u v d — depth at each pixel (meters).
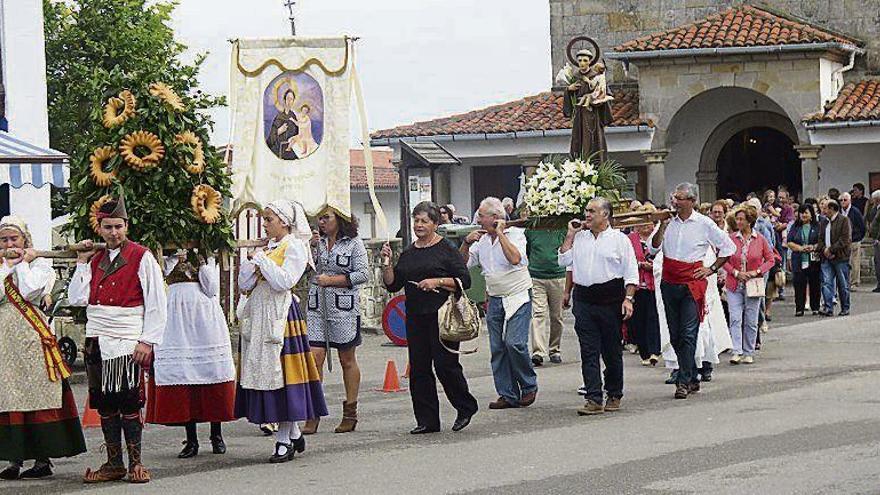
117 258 12.48
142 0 45.16
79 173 13.55
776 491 10.95
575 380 19.08
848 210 34.09
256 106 17.19
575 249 15.87
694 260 16.83
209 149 13.92
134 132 13.41
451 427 15.18
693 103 39.28
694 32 38.28
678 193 16.83
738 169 39.66
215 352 13.58
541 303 20.86
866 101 37.38
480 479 11.95
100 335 12.38
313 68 17.11
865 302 30.86
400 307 24.39
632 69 41.12
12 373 12.52
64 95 42.94
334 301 15.04
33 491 12.13
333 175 17.12
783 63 37.09
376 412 16.64
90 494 11.91
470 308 14.85
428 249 14.96
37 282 12.55
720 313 18.86
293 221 13.34
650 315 20.31
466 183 40.91
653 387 18.05
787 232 30.94
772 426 14.25
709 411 15.59
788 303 31.23
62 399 12.70
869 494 10.73
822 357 20.77
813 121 36.53
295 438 13.62
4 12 24.42
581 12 41.59
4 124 24.39
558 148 39.41
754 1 40.16
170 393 13.52
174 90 13.87
